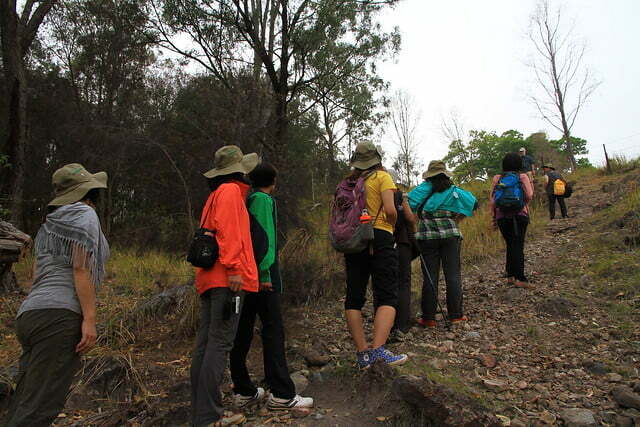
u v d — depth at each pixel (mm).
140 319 4980
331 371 3857
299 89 13180
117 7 12961
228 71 11508
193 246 3043
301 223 8422
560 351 4188
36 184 13461
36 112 13789
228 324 3039
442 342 4461
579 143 53375
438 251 5039
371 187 3738
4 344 4754
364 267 3750
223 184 3186
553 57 27469
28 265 8758
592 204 11805
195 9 11406
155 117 13859
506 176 5852
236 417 3205
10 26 9383
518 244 5875
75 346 2594
